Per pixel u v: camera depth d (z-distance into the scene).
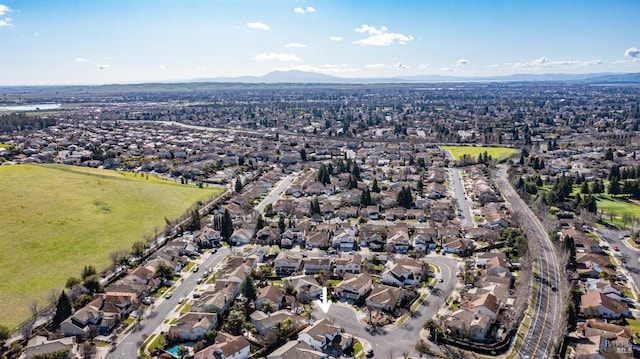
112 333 128.62
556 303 140.88
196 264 175.38
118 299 140.75
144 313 139.00
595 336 120.31
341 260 167.75
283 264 167.50
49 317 136.75
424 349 117.19
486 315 128.62
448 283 155.50
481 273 159.38
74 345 120.75
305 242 193.88
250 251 182.38
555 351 115.81
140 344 122.75
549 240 193.25
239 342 115.75
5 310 139.50
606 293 144.38
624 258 174.50
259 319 128.12
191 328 124.94
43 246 184.50
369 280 151.88
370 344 120.75
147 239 198.75
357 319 133.50
